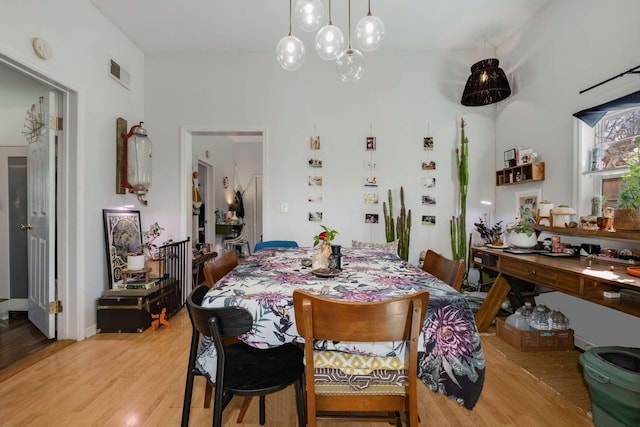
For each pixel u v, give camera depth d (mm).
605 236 1952
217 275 1592
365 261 1848
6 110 3223
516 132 3115
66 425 1509
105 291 2693
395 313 943
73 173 2543
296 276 1466
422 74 3486
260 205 7453
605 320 2199
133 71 3328
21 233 3148
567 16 2484
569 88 2469
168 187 3543
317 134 3514
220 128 3523
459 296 1144
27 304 3135
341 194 3514
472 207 3492
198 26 3031
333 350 1116
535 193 2859
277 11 2809
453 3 2695
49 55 2254
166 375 1974
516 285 2531
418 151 3498
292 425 1548
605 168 2219
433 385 1092
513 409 1649
